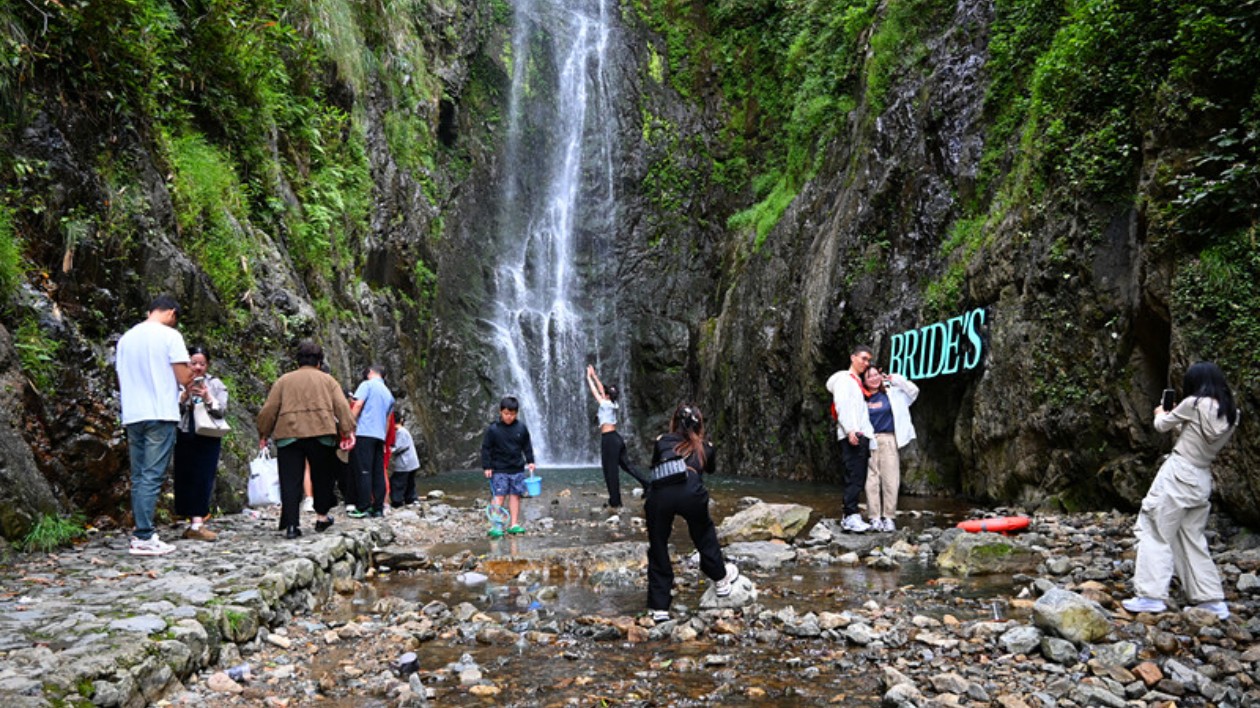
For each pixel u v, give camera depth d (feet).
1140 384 29.27
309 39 53.42
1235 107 26.00
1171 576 18.16
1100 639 16.42
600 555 25.88
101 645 13.23
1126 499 29.48
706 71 84.89
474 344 72.13
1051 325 34.09
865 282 50.11
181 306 32.19
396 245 63.36
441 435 68.08
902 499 41.50
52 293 25.90
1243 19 25.18
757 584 22.49
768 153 77.71
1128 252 30.55
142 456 21.30
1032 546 25.03
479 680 15.11
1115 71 31.58
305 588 20.35
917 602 20.18
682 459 19.26
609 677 15.34
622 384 78.07
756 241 66.49
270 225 43.39
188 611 15.64
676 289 78.64
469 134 77.87
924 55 51.78
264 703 13.80
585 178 83.15
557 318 77.82
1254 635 16.72
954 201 46.06
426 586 23.25
